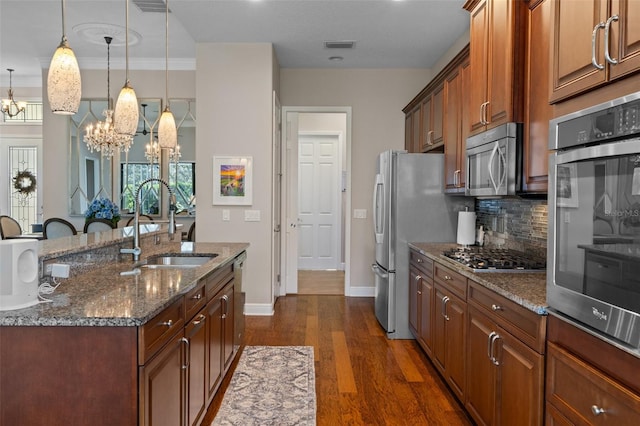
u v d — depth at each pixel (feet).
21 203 24.81
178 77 20.06
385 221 13.34
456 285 8.72
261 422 8.07
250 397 9.08
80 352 4.79
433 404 8.87
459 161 11.46
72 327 4.79
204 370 7.70
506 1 8.09
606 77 4.39
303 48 15.55
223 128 15.12
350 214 18.38
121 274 7.38
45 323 4.73
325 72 18.10
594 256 4.31
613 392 4.00
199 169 15.20
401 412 8.54
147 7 13.99
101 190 20.18
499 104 8.41
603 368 4.22
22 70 21.84
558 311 5.09
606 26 4.35
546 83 7.14
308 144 24.86
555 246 5.06
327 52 15.98
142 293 5.93
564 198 4.88
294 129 18.78
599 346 4.28
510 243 10.96
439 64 16.65
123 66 19.90
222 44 14.98
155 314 5.09
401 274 13.00
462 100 11.26
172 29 15.88
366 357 11.46
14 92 24.23
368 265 18.43
